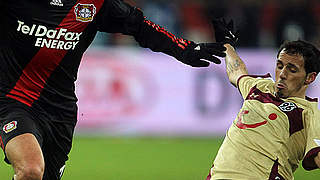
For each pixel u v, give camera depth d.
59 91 19.44
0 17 18.56
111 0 19.83
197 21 51.66
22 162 16.89
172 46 21.02
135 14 20.45
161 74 47.66
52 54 18.89
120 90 47.31
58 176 20.45
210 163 36.97
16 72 18.81
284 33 49.25
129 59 47.38
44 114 19.19
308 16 49.66
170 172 34.09
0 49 18.84
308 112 16.73
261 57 48.12
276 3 52.44
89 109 47.16
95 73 46.97
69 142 20.17
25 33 18.56
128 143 44.78
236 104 47.56
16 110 18.53
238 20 48.81
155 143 44.91
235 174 16.72
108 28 20.31
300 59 16.84
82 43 19.55
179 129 47.88
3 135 17.89
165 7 51.25
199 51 20.84
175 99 47.78
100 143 44.62
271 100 17.36
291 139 16.73
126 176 32.91
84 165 36.09
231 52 20.53
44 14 18.62
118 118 47.44
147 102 47.69
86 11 19.22
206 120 47.75
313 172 34.91
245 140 16.97
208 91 47.66
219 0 53.34
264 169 16.64
